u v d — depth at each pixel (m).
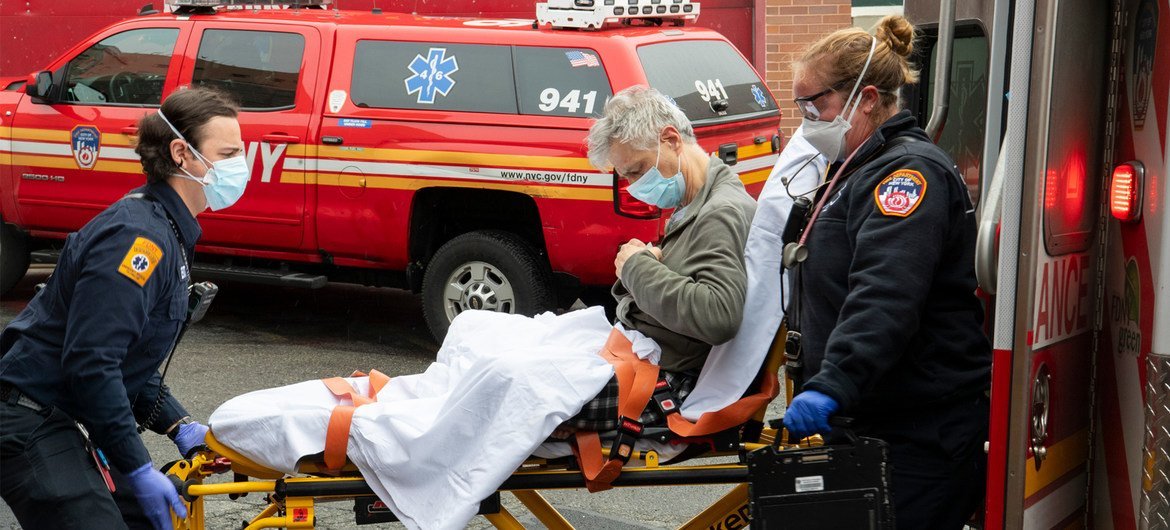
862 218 2.96
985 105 4.45
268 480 3.34
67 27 13.13
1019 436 2.81
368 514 3.34
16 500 3.09
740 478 3.28
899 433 3.09
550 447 3.33
